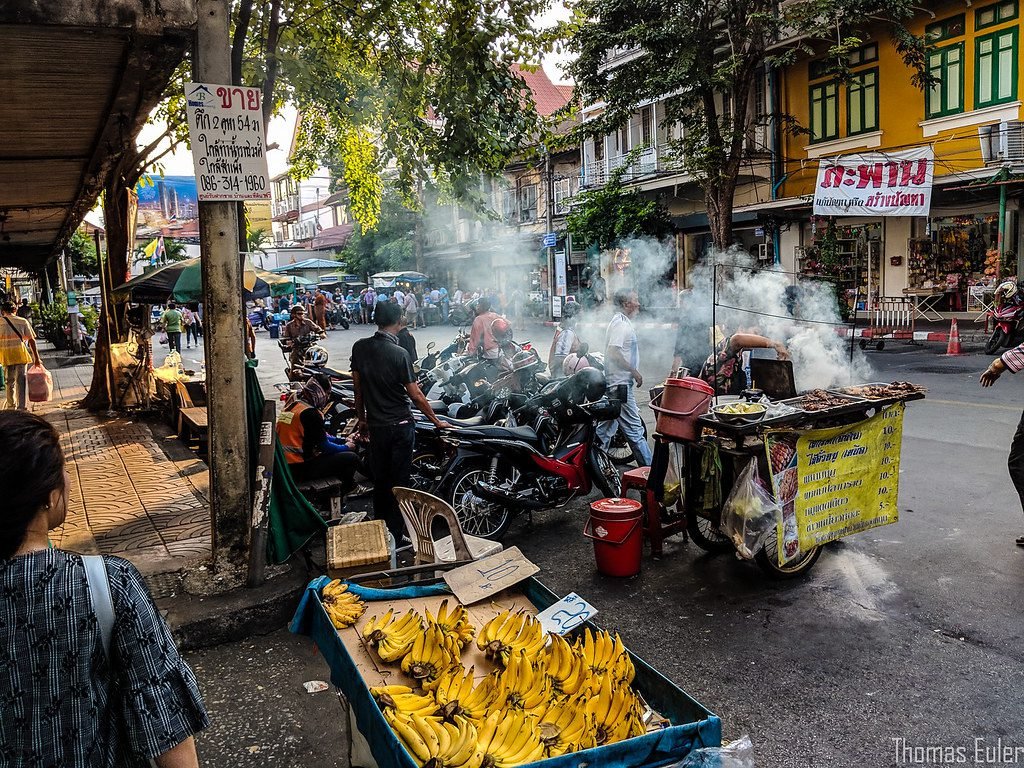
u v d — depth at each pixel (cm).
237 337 455
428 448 650
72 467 835
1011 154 1502
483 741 210
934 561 486
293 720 347
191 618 418
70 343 2309
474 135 713
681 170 2095
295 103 883
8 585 143
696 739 209
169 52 409
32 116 554
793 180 2056
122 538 577
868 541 528
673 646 398
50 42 395
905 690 345
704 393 472
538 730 214
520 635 274
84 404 1263
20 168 739
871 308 1822
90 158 725
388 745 204
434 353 1098
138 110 545
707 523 537
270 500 472
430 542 373
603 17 1592
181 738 152
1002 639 383
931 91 1738
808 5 1502
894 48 1788
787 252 2120
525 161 850
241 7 482
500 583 319
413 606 313
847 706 335
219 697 368
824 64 1936
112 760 149
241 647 420
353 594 310
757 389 546
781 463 439
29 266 1881
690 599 455
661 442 498
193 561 498
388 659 264
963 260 1762
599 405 588
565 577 501
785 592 457
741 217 2017
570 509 649
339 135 979
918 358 1366
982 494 607
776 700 343
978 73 1655
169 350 2572
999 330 1332
